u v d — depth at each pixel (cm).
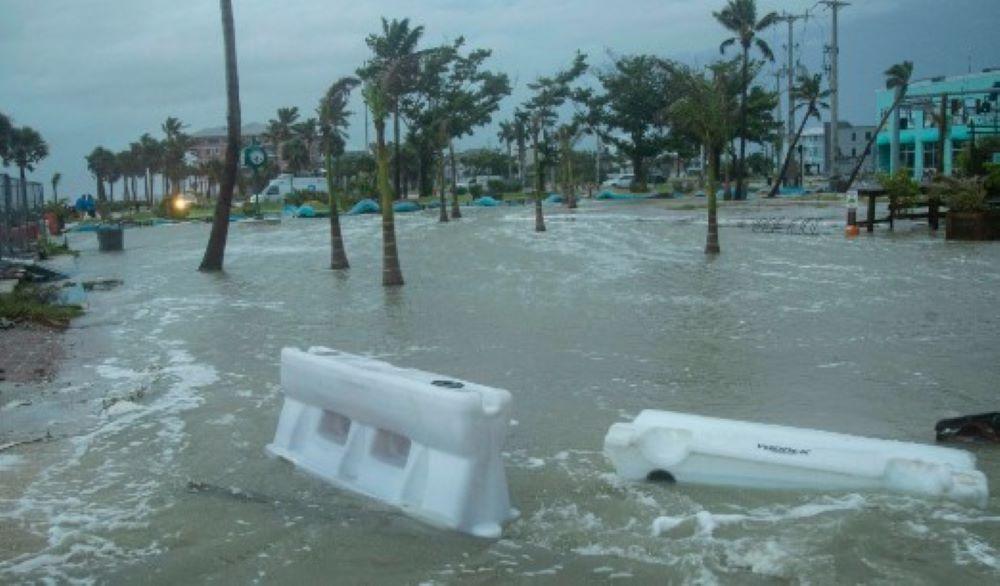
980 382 912
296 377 682
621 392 901
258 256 2802
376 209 5916
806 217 3909
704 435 611
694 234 3148
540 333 1258
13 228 2789
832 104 6781
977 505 551
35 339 1283
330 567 493
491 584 468
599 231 3438
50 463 689
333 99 2289
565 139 5925
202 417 820
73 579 485
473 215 5244
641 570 479
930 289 1628
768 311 1412
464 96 7906
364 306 1591
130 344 1253
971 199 2670
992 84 6369
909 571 466
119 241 3375
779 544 499
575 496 596
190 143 11300
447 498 538
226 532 545
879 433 738
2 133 7812
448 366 1043
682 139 8081
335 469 625
